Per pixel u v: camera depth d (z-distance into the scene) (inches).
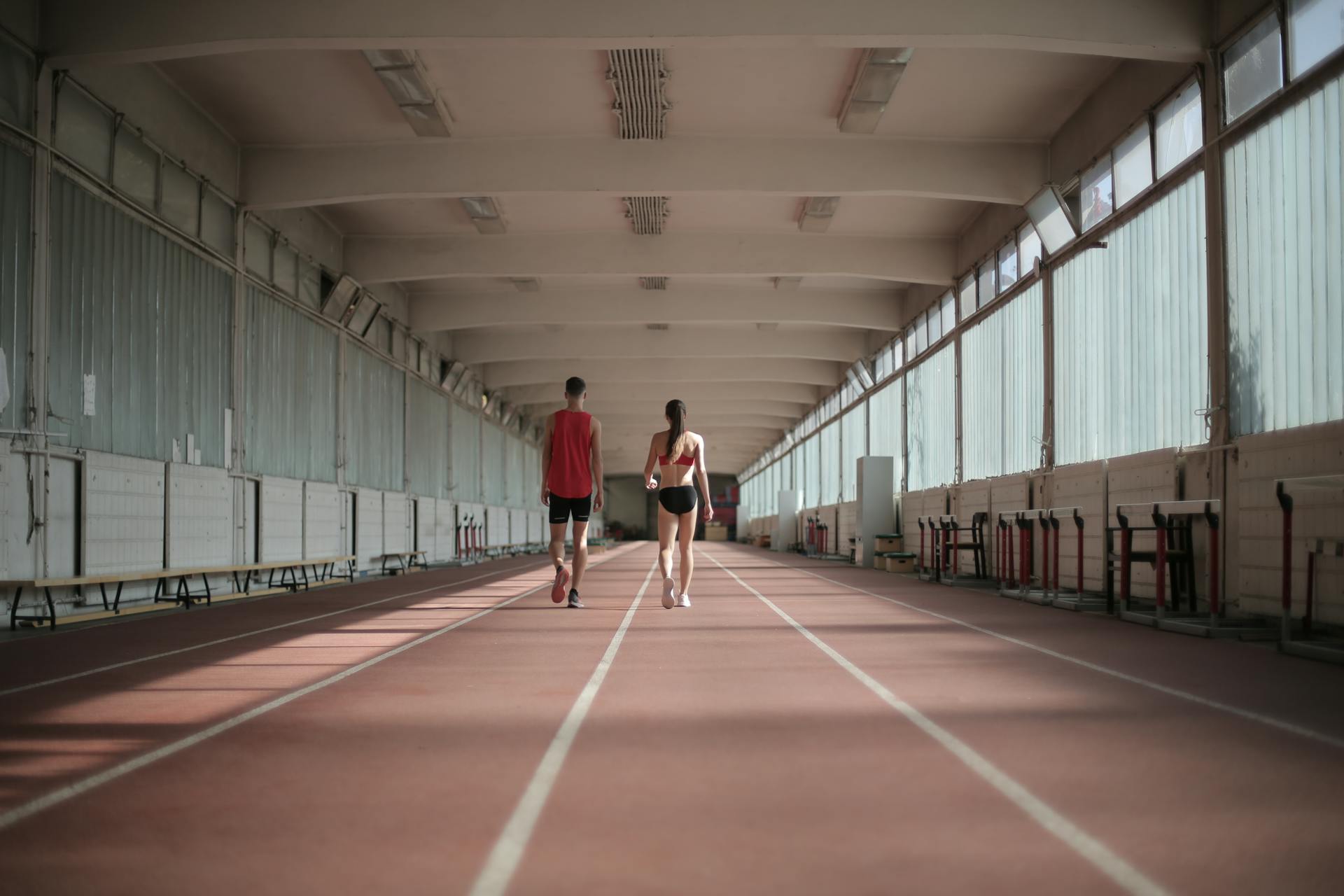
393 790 107.4
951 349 655.1
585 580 550.9
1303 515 260.2
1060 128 463.2
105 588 347.6
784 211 590.2
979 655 216.5
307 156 477.4
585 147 474.0
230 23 327.3
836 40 329.7
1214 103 318.7
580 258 629.9
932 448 701.9
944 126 462.6
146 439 388.5
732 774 113.3
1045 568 387.5
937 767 115.8
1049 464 465.4
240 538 471.5
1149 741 129.4
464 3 330.0
